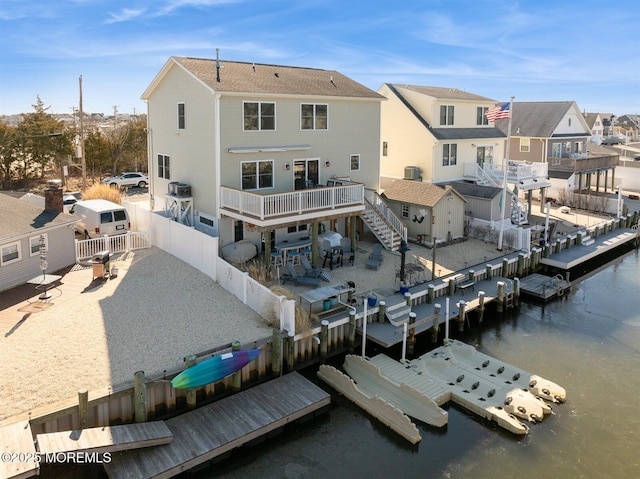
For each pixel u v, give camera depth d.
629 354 17.30
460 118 33.88
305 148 23.66
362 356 16.27
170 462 11.15
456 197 26.55
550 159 38.25
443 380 15.32
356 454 12.34
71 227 21.30
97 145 49.72
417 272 21.64
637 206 37.53
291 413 13.05
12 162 45.50
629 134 92.88
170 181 25.83
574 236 28.28
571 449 12.48
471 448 12.55
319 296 16.86
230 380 14.16
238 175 22.14
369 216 24.53
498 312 20.48
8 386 12.27
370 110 26.20
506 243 26.00
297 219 20.52
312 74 26.97
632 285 24.45
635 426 13.34
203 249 19.98
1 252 17.94
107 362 13.56
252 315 16.78
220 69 23.36
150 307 17.12
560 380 15.58
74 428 11.62
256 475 11.59
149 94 26.23
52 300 17.44
